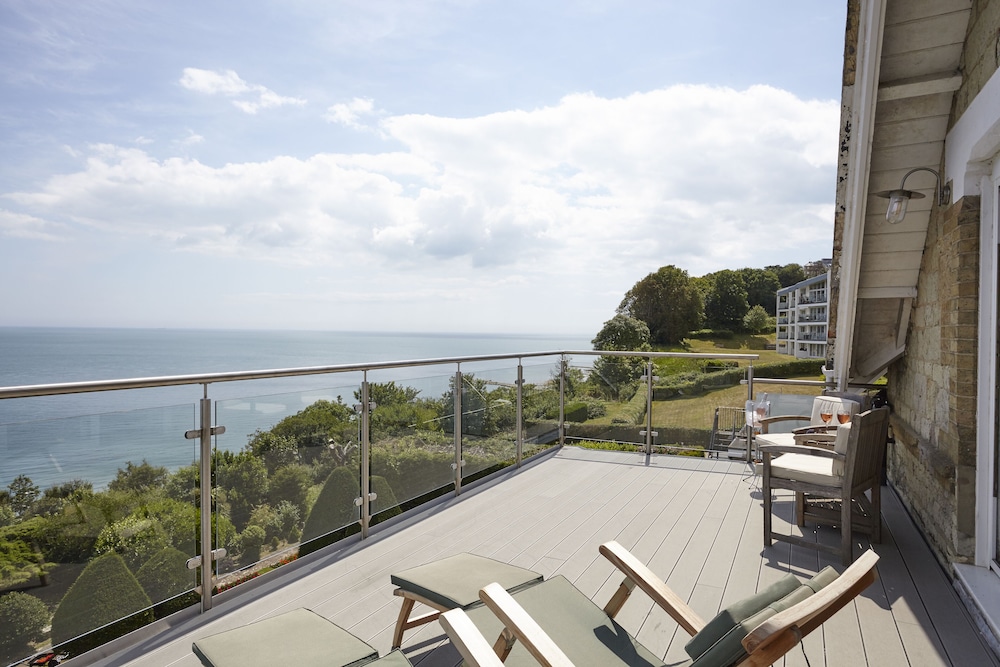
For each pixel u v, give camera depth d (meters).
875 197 4.41
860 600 3.07
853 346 5.63
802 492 3.90
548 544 3.84
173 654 2.54
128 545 2.60
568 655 1.88
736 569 3.46
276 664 1.77
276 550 3.33
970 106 3.29
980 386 3.21
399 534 4.04
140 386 2.60
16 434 2.23
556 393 6.90
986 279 3.20
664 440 6.53
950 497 3.41
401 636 2.53
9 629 2.22
